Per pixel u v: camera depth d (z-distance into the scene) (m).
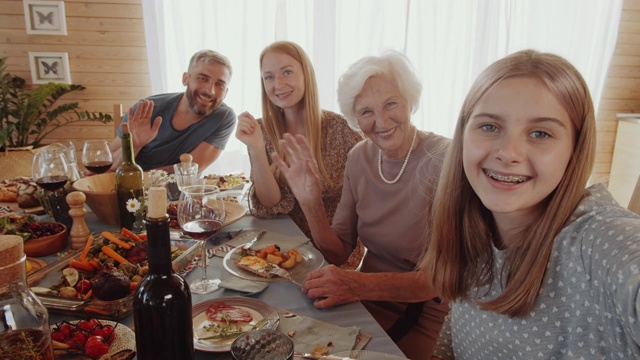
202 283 1.10
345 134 1.86
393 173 1.45
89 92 3.62
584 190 0.75
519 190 0.70
